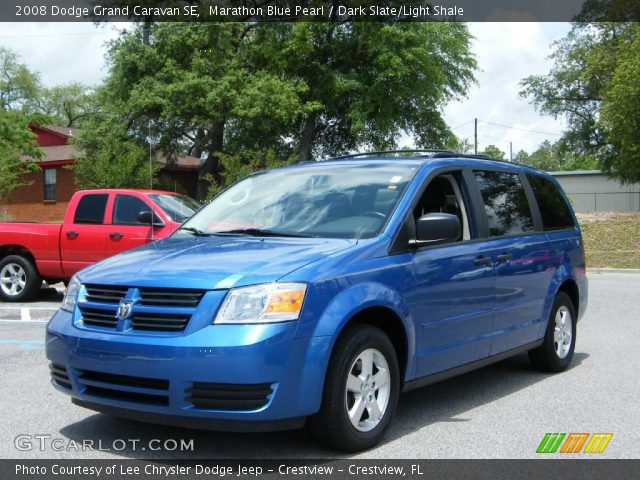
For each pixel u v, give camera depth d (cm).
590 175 5731
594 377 671
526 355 775
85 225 1154
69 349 432
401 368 484
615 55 3338
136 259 470
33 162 3334
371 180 539
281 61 3116
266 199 564
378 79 3088
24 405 553
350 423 431
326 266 430
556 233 700
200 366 389
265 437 471
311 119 3338
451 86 3578
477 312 550
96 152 2672
